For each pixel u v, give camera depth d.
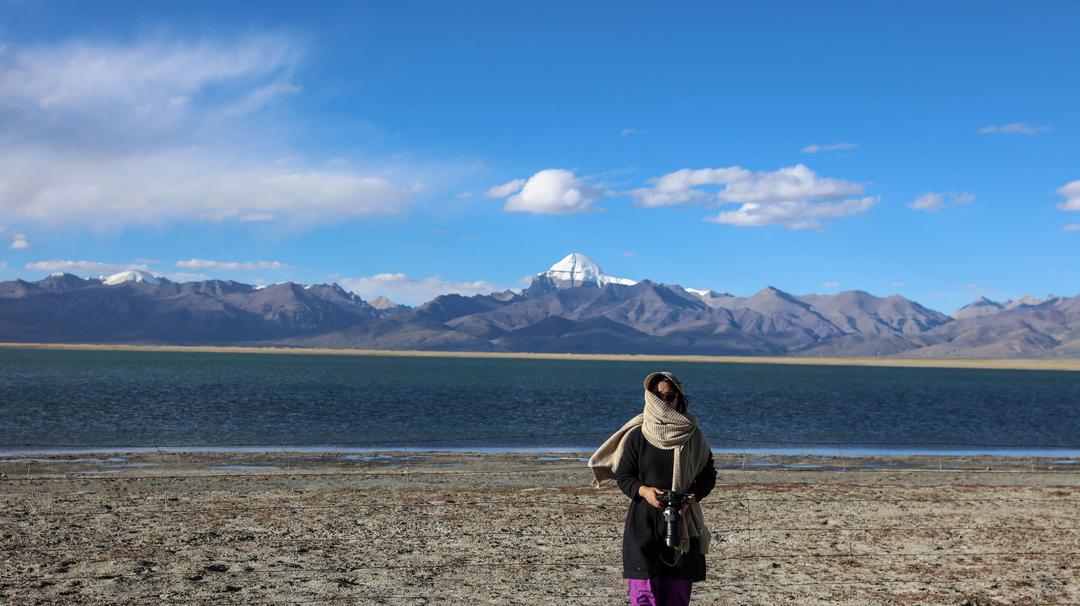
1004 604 10.47
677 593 6.60
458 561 12.43
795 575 11.85
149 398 70.06
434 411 62.06
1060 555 13.30
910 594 10.84
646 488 6.43
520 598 10.43
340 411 60.03
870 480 25.25
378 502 18.17
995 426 57.53
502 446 38.03
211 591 10.47
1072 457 37.31
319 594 10.43
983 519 16.66
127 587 10.58
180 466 28.22
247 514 16.30
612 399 84.12
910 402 90.38
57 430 43.03
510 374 175.75
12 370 134.00
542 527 15.33
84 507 17.02
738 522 16.09
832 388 129.75
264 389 89.69
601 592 10.78
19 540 13.48
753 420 58.97
